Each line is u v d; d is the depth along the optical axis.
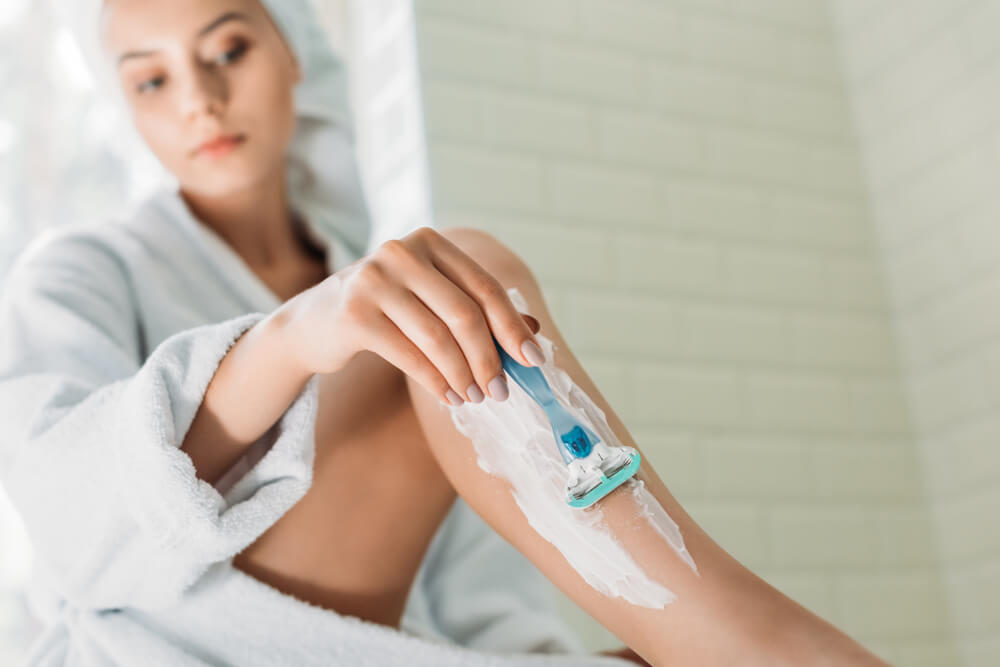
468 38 1.61
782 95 1.89
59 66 1.69
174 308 0.91
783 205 1.82
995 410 1.65
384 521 0.65
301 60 1.09
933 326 1.78
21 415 0.66
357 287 0.52
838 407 1.74
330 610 0.61
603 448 0.54
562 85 1.66
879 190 1.90
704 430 1.61
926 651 1.65
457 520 0.96
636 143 1.71
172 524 0.56
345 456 0.64
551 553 0.55
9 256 1.60
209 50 0.96
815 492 1.66
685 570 0.50
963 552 1.69
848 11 1.99
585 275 1.59
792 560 1.61
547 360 0.59
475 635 0.89
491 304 0.52
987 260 1.68
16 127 1.66
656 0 1.81
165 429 0.56
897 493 1.73
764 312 1.73
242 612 0.59
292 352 0.55
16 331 0.79
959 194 1.74
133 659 0.59
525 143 1.60
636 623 0.51
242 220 1.04
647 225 1.67
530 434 0.57
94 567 0.59
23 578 1.42
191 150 0.96
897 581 1.67
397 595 0.67
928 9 1.82
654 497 0.53
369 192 1.65
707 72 1.82
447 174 1.52
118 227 0.94
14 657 1.39
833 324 1.79
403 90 1.58
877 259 1.88
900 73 1.87
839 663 0.45
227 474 0.61
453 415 0.59
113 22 0.96
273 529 0.63
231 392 0.57
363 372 0.65
